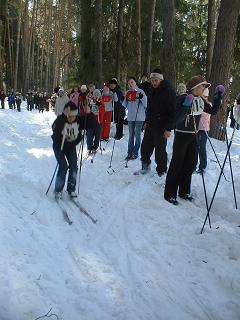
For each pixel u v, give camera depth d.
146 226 5.61
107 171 8.48
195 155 6.68
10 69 44.50
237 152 10.33
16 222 5.22
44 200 6.27
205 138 7.87
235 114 6.09
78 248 4.84
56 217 5.69
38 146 11.50
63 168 6.41
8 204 5.86
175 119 6.27
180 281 4.25
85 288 3.97
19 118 21.05
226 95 11.31
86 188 7.23
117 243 5.08
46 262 4.36
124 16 19.50
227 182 7.66
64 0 37.16
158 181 7.67
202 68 20.02
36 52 54.75
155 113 7.61
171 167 6.55
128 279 4.24
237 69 17.94
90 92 11.84
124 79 21.14
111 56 19.64
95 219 5.81
